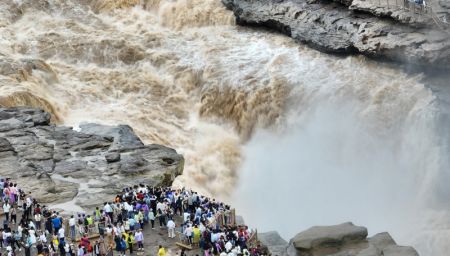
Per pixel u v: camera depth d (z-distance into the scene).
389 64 62.25
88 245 35.53
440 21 59.91
